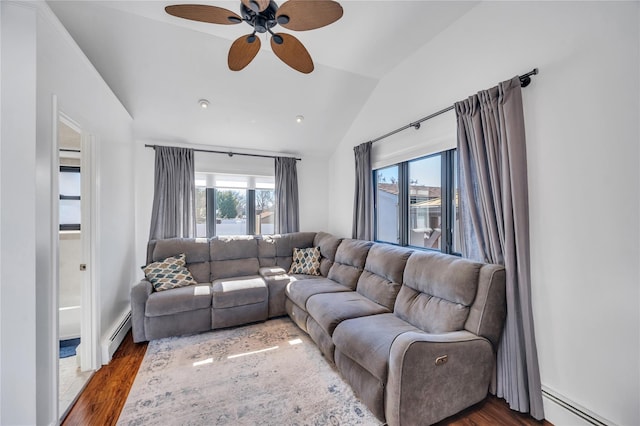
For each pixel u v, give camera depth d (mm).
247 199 4148
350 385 1827
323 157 4602
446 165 2449
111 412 1662
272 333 2801
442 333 1739
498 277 1704
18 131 1377
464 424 1561
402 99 2883
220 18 1520
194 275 3264
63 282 2826
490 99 1819
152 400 1766
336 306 2324
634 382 1293
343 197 4176
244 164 4078
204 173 3854
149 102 2980
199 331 2773
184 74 2730
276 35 1633
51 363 1502
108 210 2477
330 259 3502
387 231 3324
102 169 2338
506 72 1861
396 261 2459
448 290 1866
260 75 2893
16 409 1350
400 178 3029
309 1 1364
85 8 2029
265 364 2193
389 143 3111
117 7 2053
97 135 2197
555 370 1579
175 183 3480
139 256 3398
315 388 1889
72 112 1811
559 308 1564
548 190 1612
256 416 1626
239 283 3049
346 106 3559
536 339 1668
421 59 2613
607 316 1379
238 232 4086
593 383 1427
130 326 2883
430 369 1478
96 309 2141
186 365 2182
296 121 3668
